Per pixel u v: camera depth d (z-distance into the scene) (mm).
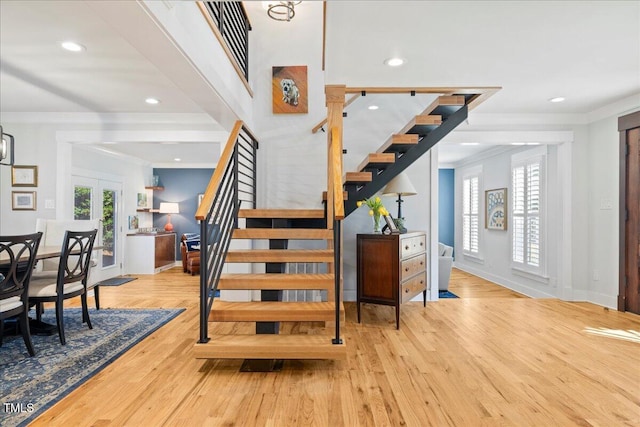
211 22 2959
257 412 2098
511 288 6398
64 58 3270
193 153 7477
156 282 6695
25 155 4941
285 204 5012
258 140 5016
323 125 4984
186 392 2342
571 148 5031
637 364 2801
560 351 3076
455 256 9086
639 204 4262
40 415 2062
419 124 3803
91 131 4965
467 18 2441
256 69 5047
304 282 2975
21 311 2885
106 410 2117
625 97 4289
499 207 6863
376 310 4477
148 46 2307
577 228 5031
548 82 3730
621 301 4434
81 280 3615
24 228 4949
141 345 3215
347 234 5020
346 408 2143
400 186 4344
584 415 2080
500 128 5066
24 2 2432
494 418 2045
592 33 2664
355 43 2811
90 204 6754
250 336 2797
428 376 2582
